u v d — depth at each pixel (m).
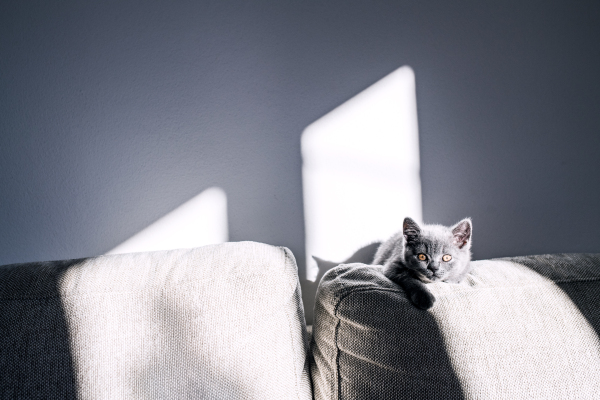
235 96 1.13
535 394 0.74
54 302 0.80
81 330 0.78
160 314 0.80
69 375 0.76
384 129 1.16
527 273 0.87
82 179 1.13
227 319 0.80
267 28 1.11
